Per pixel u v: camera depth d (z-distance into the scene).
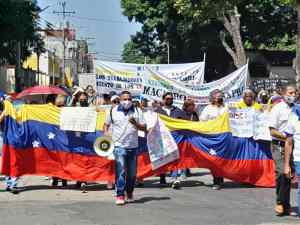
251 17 41.66
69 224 9.55
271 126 11.09
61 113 13.09
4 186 13.32
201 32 42.56
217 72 45.00
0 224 9.53
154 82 18.61
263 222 9.81
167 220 9.90
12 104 13.18
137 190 13.02
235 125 13.52
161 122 13.21
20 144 12.76
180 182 13.66
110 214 10.36
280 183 10.31
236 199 11.99
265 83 31.41
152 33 49.44
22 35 41.12
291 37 43.78
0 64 50.06
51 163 13.07
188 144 13.42
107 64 19.70
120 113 11.39
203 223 9.70
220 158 13.37
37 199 11.83
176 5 23.62
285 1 20.98
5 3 38.84
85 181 13.11
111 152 12.95
